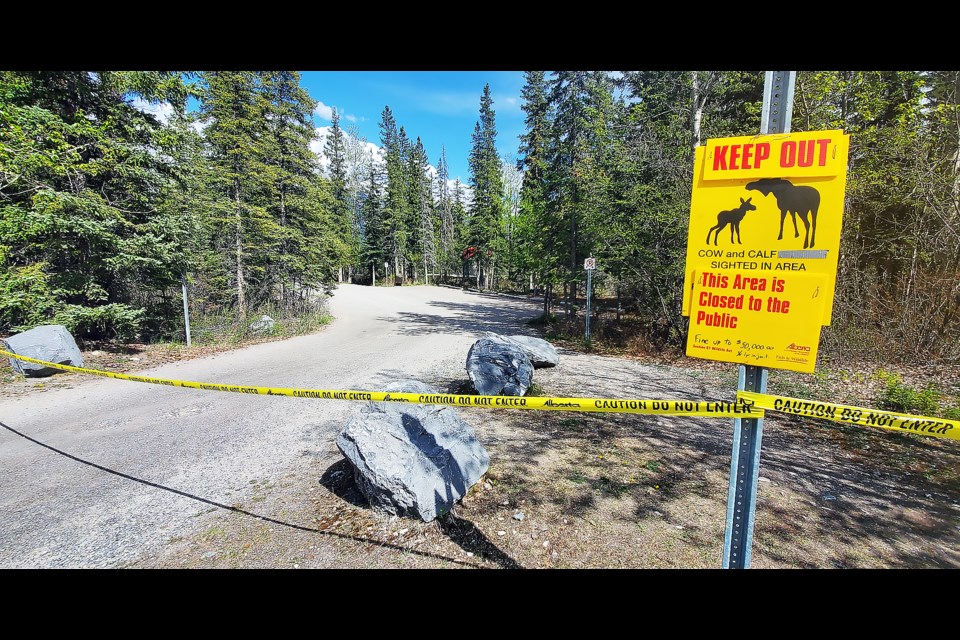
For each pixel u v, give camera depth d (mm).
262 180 14852
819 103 8234
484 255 39312
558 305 22531
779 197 1479
